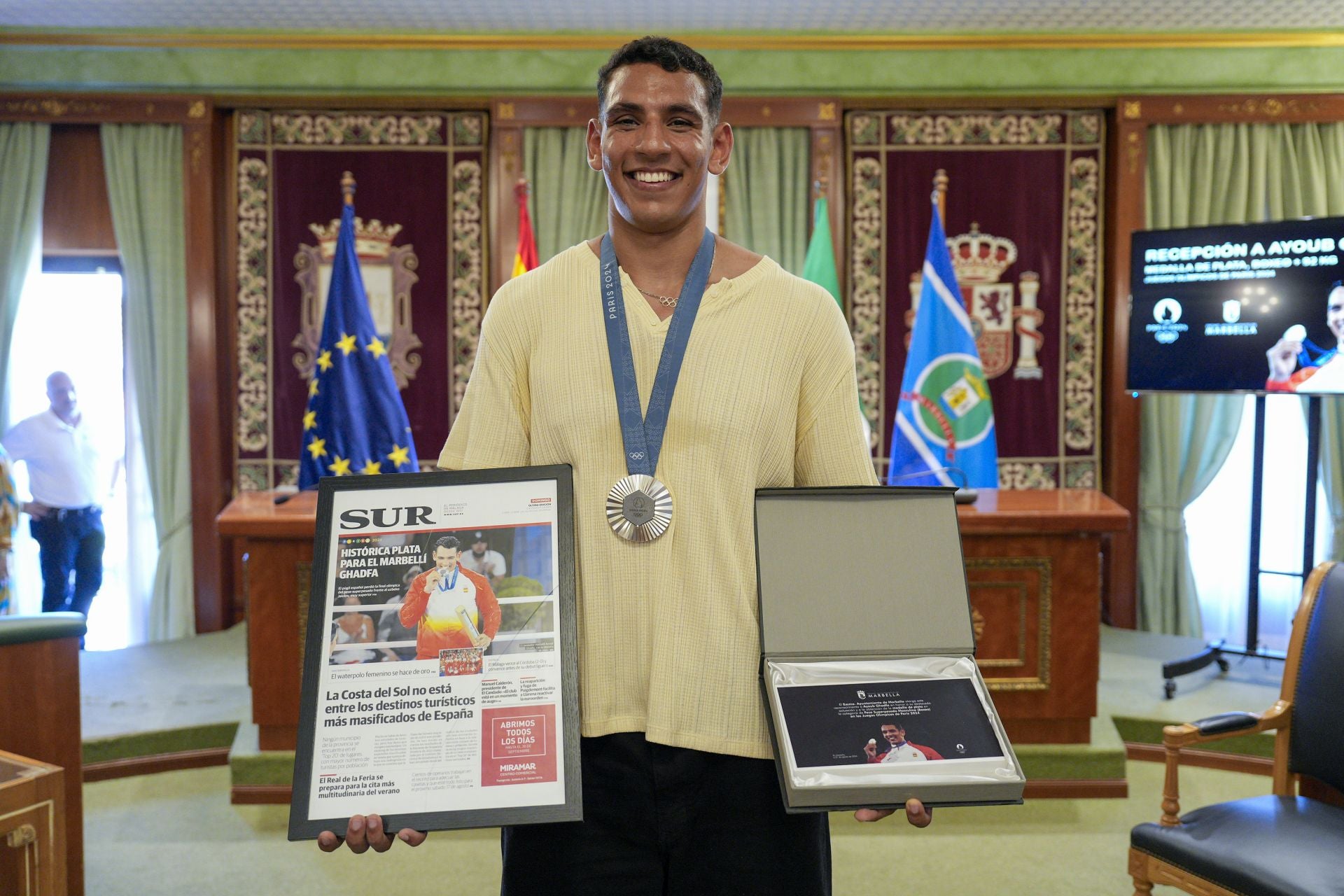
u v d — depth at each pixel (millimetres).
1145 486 5551
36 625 2434
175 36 5277
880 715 1244
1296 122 5383
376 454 3758
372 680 1270
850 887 2834
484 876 2918
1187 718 3791
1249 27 5262
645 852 1315
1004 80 5414
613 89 1295
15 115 5312
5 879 1836
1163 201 5453
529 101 5453
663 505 1281
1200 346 4301
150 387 5453
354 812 1206
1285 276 4090
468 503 1330
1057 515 3320
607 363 1323
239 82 5352
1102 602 5688
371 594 1302
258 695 3355
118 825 3258
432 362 5598
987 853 3039
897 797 1186
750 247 5543
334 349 3758
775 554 1318
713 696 1275
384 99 5484
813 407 1393
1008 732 3453
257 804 3398
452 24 5270
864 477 1396
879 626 1308
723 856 1301
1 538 4562
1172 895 2770
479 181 5551
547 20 5230
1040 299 5578
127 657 4848
